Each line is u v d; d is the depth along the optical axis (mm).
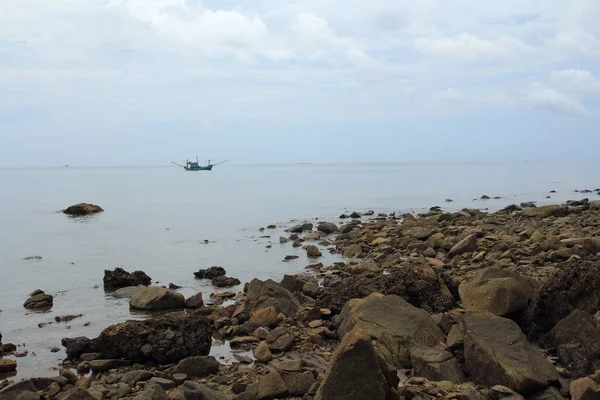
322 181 118312
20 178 171750
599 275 10812
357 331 8117
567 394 8656
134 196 76938
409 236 26609
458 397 8484
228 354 12023
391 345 10547
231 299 17922
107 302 17922
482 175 144375
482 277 13125
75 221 45281
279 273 22203
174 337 11719
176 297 17016
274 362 11094
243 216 46750
